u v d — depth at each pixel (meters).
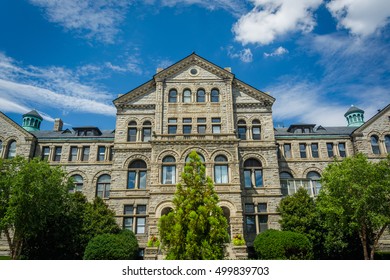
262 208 31.66
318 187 35.72
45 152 37.31
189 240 14.52
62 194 27.00
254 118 34.94
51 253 25.95
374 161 35.75
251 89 35.88
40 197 24.14
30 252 26.12
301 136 38.09
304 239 24.11
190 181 16.47
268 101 35.44
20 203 23.39
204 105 34.59
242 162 33.09
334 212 24.78
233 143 31.12
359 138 37.03
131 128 35.12
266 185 32.19
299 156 37.31
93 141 37.56
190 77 35.84
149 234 28.09
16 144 36.28
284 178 35.91
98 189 35.75
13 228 27.42
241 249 24.52
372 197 24.08
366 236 26.77
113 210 30.75
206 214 15.13
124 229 29.36
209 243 14.70
